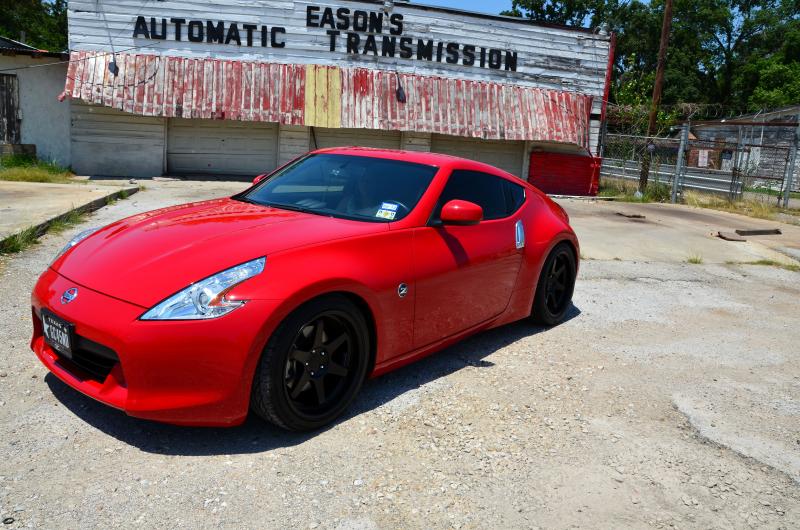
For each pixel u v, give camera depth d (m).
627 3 46.81
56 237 6.70
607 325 5.32
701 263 8.55
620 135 20.55
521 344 4.64
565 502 2.65
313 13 17.03
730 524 2.57
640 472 2.93
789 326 5.73
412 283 3.45
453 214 3.62
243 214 3.55
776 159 30.36
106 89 15.11
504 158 19.33
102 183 13.77
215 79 15.93
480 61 18.30
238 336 2.67
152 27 16.09
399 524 2.42
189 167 17.09
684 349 4.83
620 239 9.87
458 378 3.89
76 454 2.71
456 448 3.02
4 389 3.23
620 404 3.69
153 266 2.87
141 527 2.28
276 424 2.94
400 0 17.53
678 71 46.47
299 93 16.38
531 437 3.19
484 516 2.51
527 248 4.55
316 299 2.95
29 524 2.24
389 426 3.19
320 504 2.50
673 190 17.41
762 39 48.88
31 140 15.99
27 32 42.75
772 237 11.33
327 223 3.40
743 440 3.34
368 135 18.23
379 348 3.34
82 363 2.95
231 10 16.53
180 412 2.67
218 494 2.51
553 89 18.98
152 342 2.61
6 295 4.68
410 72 17.88
